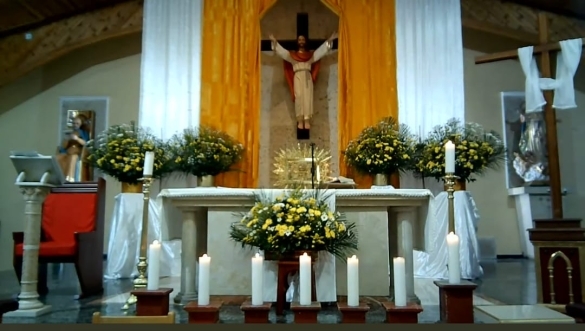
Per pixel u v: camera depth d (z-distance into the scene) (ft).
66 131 23.62
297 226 9.46
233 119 18.60
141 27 22.36
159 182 18.31
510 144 23.50
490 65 24.07
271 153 20.20
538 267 10.28
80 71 24.20
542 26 17.17
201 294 6.95
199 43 19.15
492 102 23.80
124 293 13.24
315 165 17.51
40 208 10.76
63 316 10.19
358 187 17.78
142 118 18.63
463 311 7.48
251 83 18.84
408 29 18.98
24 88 23.86
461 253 15.98
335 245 9.89
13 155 10.34
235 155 17.87
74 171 21.80
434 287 14.16
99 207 13.91
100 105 23.88
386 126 17.57
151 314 7.22
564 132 23.73
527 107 16.85
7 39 21.89
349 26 19.07
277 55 20.47
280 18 21.08
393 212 11.68
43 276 13.29
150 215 16.83
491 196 23.32
